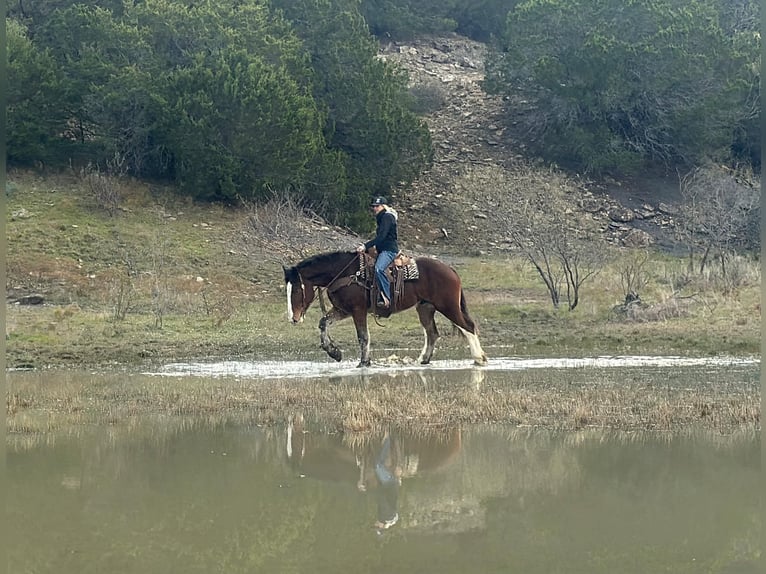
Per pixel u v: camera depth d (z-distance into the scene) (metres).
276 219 33.22
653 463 8.72
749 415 10.90
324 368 16.31
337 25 44.53
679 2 51.72
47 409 11.90
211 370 16.14
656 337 19.73
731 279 27.09
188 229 34.41
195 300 25.88
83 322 22.16
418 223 41.84
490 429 10.45
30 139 36.56
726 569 5.95
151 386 13.92
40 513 7.16
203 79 36.91
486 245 40.19
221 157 36.50
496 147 50.38
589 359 17.25
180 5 41.31
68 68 38.03
